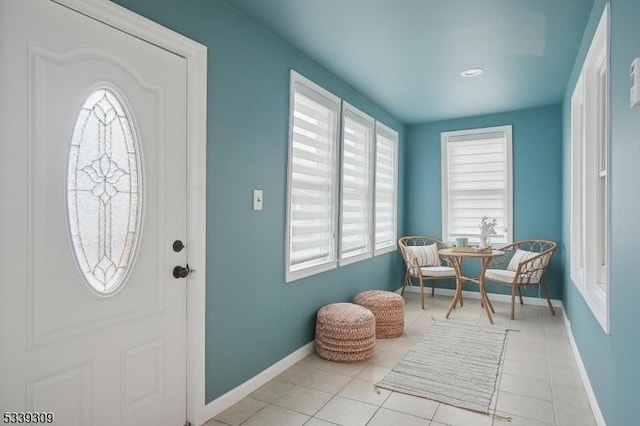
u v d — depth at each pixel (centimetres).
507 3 234
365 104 421
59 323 152
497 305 475
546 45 292
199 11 210
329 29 266
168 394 197
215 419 218
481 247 443
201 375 212
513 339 352
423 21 254
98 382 165
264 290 265
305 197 316
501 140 500
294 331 299
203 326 213
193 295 207
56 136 150
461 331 373
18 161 140
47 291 148
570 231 358
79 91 157
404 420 218
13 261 139
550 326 390
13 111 138
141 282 183
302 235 313
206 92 214
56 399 151
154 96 187
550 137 469
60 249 152
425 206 543
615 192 178
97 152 164
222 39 226
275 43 274
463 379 269
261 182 262
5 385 137
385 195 488
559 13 245
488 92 407
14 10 138
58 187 151
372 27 263
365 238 428
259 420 217
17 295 140
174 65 198
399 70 340
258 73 257
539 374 279
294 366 291
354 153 402
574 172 338
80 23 156
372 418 220
